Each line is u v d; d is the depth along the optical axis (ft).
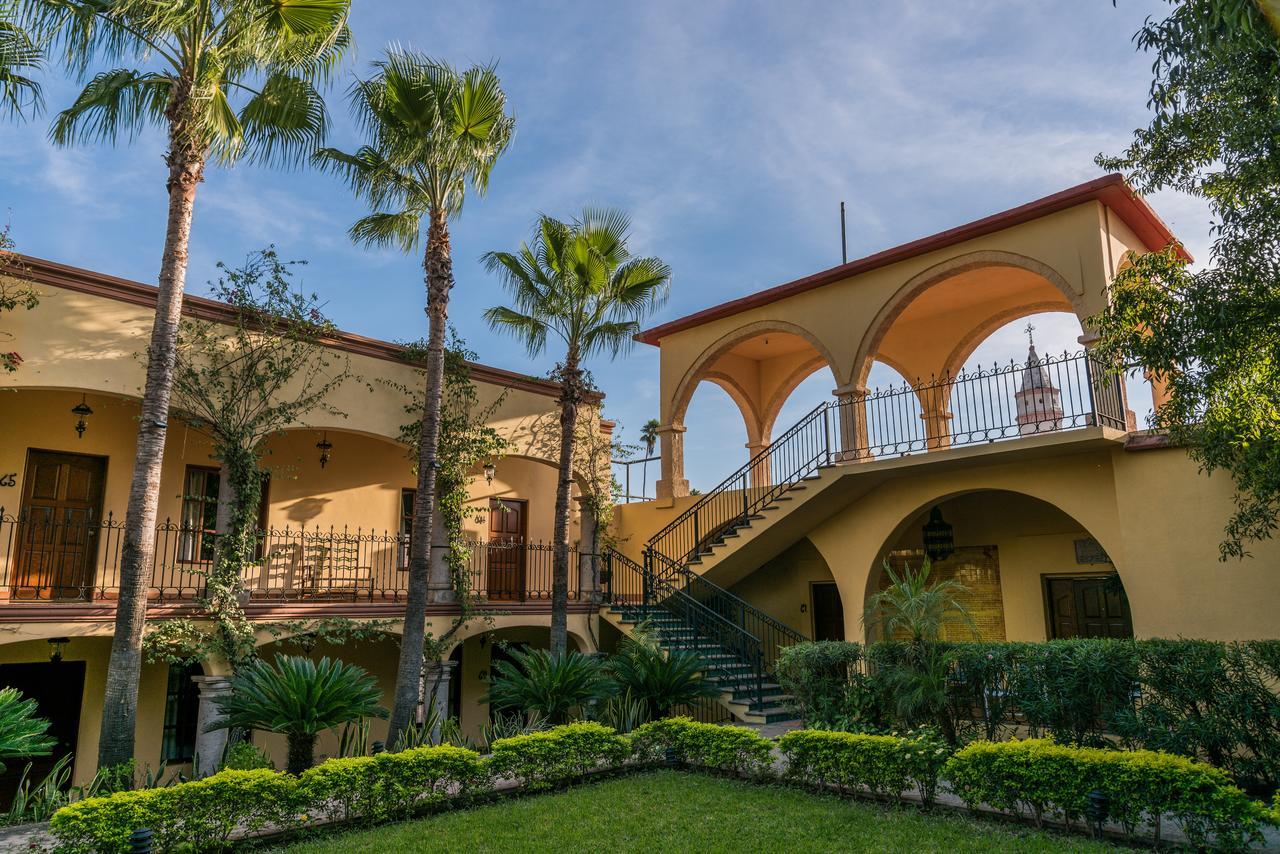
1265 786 23.31
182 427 39.04
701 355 53.01
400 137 33.53
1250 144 21.83
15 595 33.60
